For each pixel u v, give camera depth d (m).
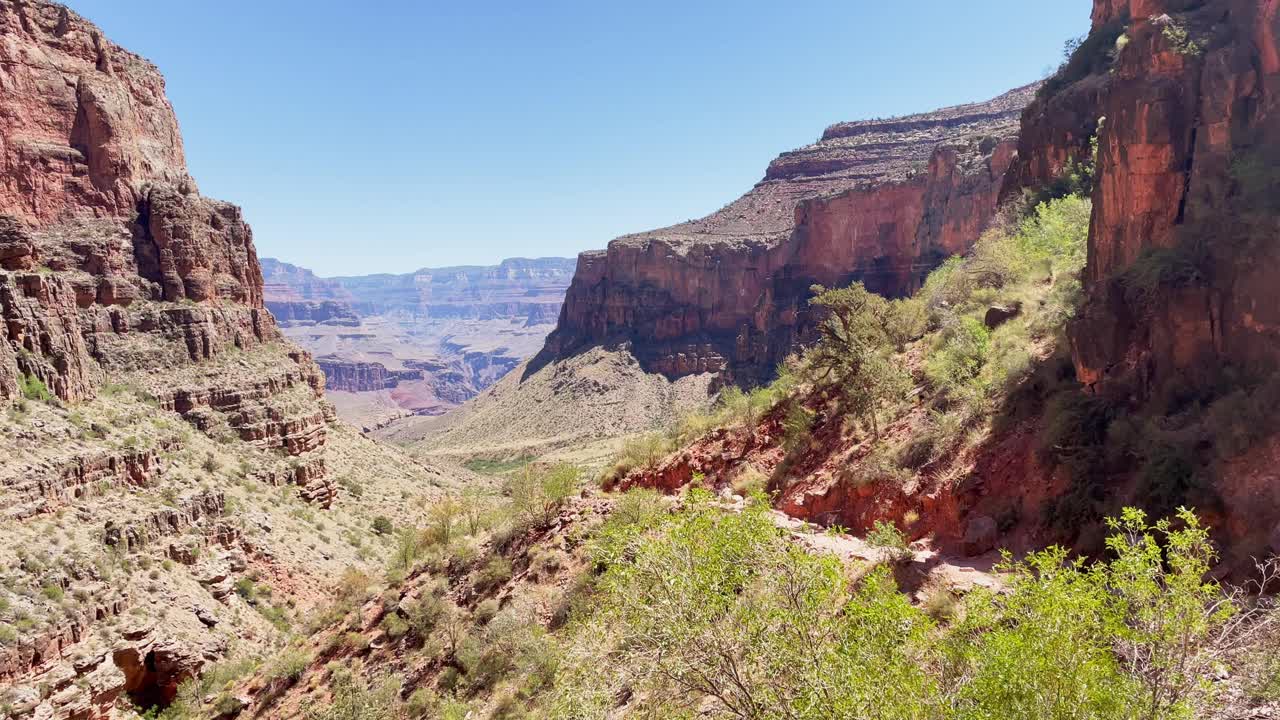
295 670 24.86
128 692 36.34
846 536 17.64
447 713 17.81
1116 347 16.58
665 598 9.34
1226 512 12.46
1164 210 17.22
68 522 41.03
